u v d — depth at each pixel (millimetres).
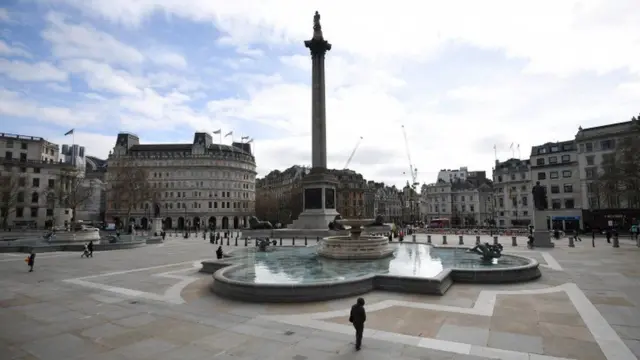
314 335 9656
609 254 28141
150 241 45031
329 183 56906
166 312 12164
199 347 8875
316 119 56812
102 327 10578
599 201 63938
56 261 26906
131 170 87625
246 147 140375
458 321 10766
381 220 63219
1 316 11805
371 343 8984
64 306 13094
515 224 97312
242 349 8703
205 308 12648
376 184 162625
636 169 49062
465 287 15688
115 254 32031
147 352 8602
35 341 9430
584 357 8094
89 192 100250
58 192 84562
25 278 19250
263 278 16453
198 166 116875
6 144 90250
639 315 11305
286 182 144000
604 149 68562
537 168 83000
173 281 18062
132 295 14891
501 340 9156
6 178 79438
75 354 8539
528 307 12305
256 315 11656
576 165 77188
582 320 10789
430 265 20250
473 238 50281
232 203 121000
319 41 56500
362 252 23125
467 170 151500
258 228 56875
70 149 138875
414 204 171125
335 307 12523
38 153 95062
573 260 24469
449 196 135875
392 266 20016
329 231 49625
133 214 113938
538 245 34875
